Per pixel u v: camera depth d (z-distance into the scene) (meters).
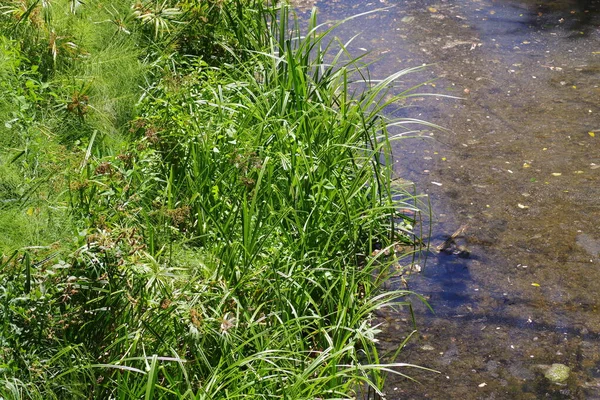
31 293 2.97
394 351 3.86
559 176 5.28
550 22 7.82
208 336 3.34
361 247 4.43
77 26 5.14
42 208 3.62
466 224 4.81
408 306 4.17
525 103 6.27
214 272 3.64
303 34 7.33
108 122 4.56
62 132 4.47
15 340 2.96
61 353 2.89
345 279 3.83
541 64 6.93
